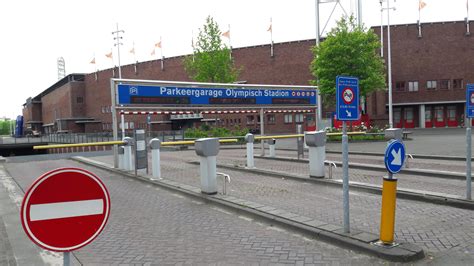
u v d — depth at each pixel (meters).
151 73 56.88
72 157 18.86
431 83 42.84
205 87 14.17
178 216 7.00
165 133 34.84
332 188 9.25
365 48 26.25
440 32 42.59
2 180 11.87
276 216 6.50
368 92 27.56
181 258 4.89
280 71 46.00
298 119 43.81
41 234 2.69
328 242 5.36
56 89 78.12
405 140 23.89
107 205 2.92
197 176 11.48
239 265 4.61
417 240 5.32
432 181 9.78
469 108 7.17
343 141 5.41
